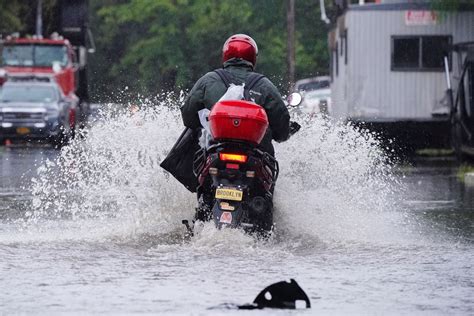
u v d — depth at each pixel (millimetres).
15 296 22469
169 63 178250
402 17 91938
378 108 92000
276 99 31516
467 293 23125
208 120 30062
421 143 92688
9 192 50500
